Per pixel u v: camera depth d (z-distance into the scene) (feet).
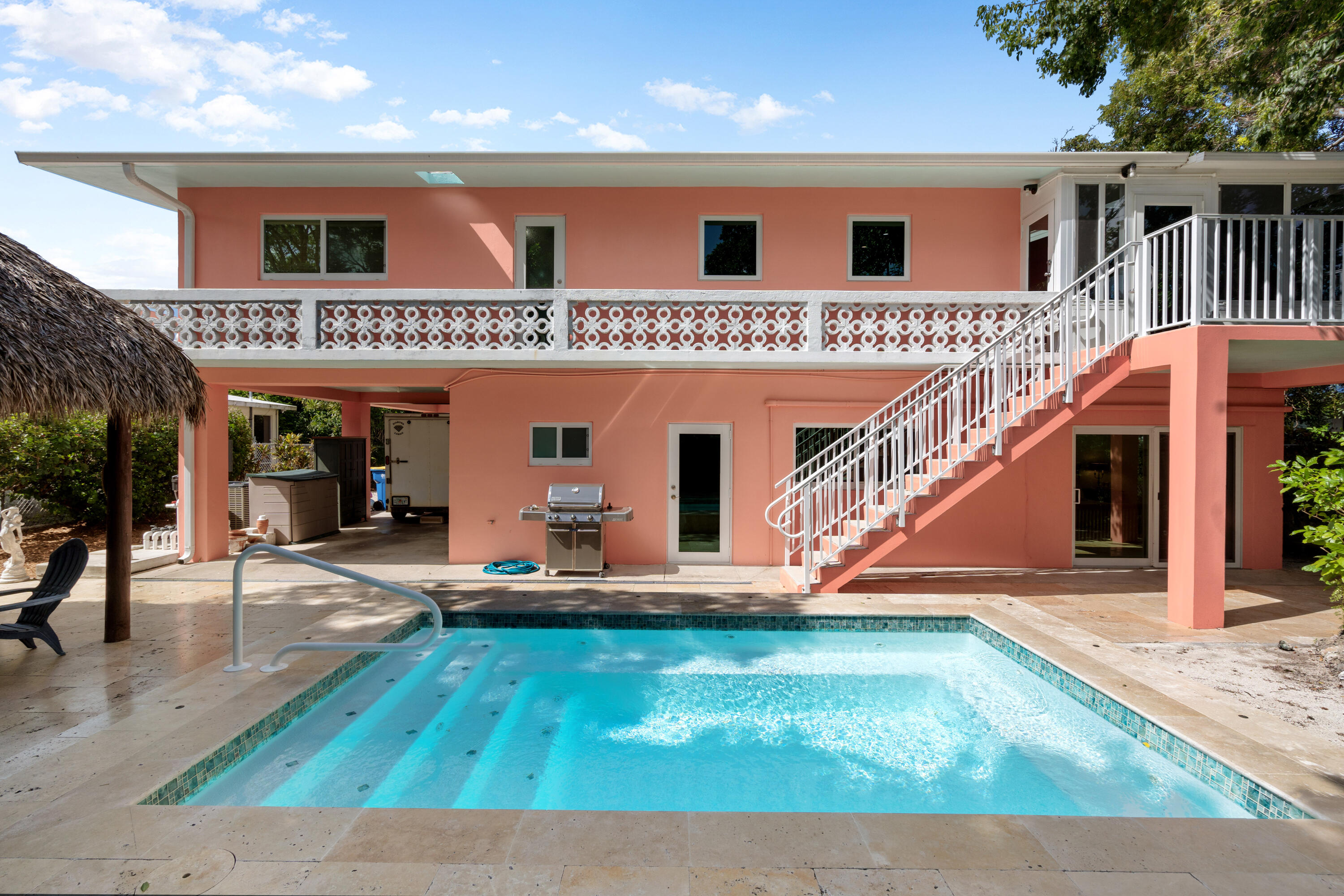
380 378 30.07
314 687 14.46
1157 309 21.59
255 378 29.45
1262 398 29.17
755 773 12.91
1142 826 9.07
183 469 29.71
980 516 29.30
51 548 33.71
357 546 35.65
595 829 8.86
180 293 25.63
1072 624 19.31
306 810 9.29
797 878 7.82
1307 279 19.69
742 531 29.76
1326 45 24.80
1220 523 19.11
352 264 30.25
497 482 29.99
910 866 8.09
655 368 29.01
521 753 13.69
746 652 19.53
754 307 25.98
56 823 8.86
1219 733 11.75
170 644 17.30
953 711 15.84
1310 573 27.99
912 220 29.50
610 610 20.84
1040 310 22.56
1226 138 41.42
